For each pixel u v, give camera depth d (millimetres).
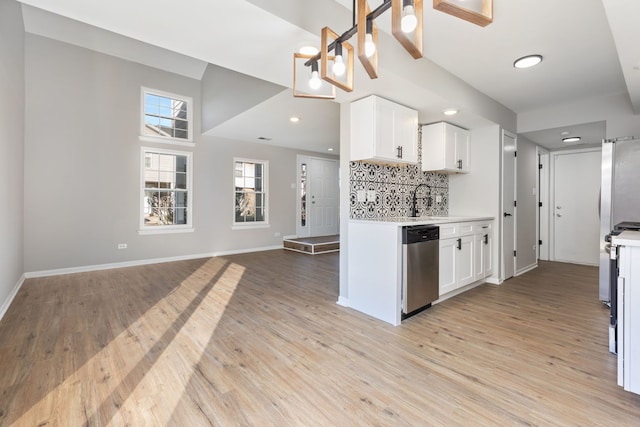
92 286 3602
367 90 2607
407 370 1808
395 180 3461
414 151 3084
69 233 4285
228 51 1972
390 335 2291
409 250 2547
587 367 1833
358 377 1736
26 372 1770
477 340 2201
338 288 3570
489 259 3719
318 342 2174
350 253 2914
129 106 4789
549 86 3207
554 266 4879
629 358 1509
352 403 1510
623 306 1532
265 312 2771
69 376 1733
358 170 3049
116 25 1670
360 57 1255
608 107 3459
